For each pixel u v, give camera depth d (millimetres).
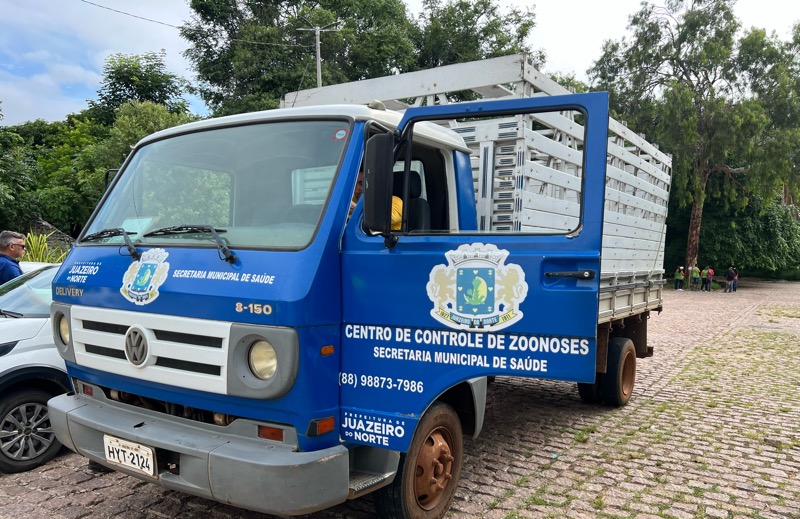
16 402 4453
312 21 26641
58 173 22938
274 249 2941
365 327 3041
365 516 3734
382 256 3004
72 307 3533
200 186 3520
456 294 2900
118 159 22219
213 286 2906
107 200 3967
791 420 6000
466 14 32250
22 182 18328
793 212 38156
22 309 4988
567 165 4758
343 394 3074
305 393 2771
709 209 35500
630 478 4465
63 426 3414
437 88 4770
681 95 29406
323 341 2893
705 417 6098
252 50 26422
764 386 7582
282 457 2691
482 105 2863
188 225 3361
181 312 2984
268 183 3291
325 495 2746
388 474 3084
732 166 33594
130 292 3197
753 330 13523
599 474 4539
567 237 2727
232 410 2910
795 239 37312
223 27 28672
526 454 4953
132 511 3805
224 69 28141
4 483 4258
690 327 14141
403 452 3068
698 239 32688
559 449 5090
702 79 31844
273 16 28625
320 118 3309
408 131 3027
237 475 2676
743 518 3822
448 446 3578
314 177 3168
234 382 2791
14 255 6305
